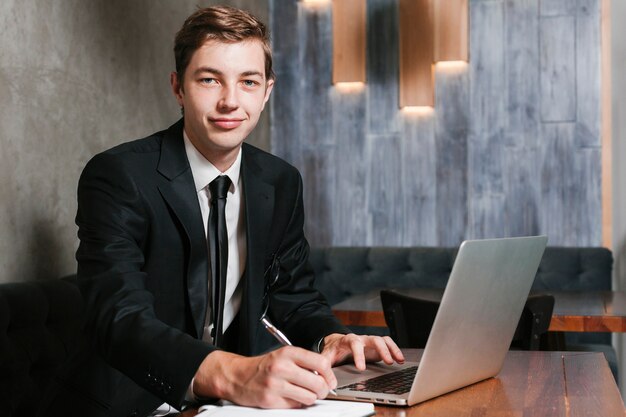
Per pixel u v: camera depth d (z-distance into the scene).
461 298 1.33
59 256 2.71
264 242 1.84
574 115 4.56
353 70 4.76
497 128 4.66
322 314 1.89
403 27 4.67
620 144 4.36
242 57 1.65
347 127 4.86
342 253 4.57
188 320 1.74
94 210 1.64
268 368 1.24
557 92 4.58
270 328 1.58
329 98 4.88
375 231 4.82
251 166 1.89
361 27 4.75
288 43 4.93
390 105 4.79
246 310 1.79
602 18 4.50
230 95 1.64
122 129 3.20
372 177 4.82
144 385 1.34
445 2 4.61
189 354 1.31
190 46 1.65
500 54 4.64
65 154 2.77
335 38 4.78
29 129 2.56
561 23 4.56
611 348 4.02
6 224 2.42
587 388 1.45
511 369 1.65
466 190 4.70
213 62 1.64
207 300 1.74
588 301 3.27
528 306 2.57
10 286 2.14
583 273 4.30
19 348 2.08
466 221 4.70
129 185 1.66
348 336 1.65
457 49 4.60
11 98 2.46
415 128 4.76
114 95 3.14
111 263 1.55
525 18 4.61
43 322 2.22
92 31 2.97
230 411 1.23
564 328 2.85
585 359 1.74
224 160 1.77
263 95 1.71
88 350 1.76
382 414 1.27
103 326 1.41
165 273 1.71
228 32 1.63
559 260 4.32
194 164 1.78
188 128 1.77
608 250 4.30
